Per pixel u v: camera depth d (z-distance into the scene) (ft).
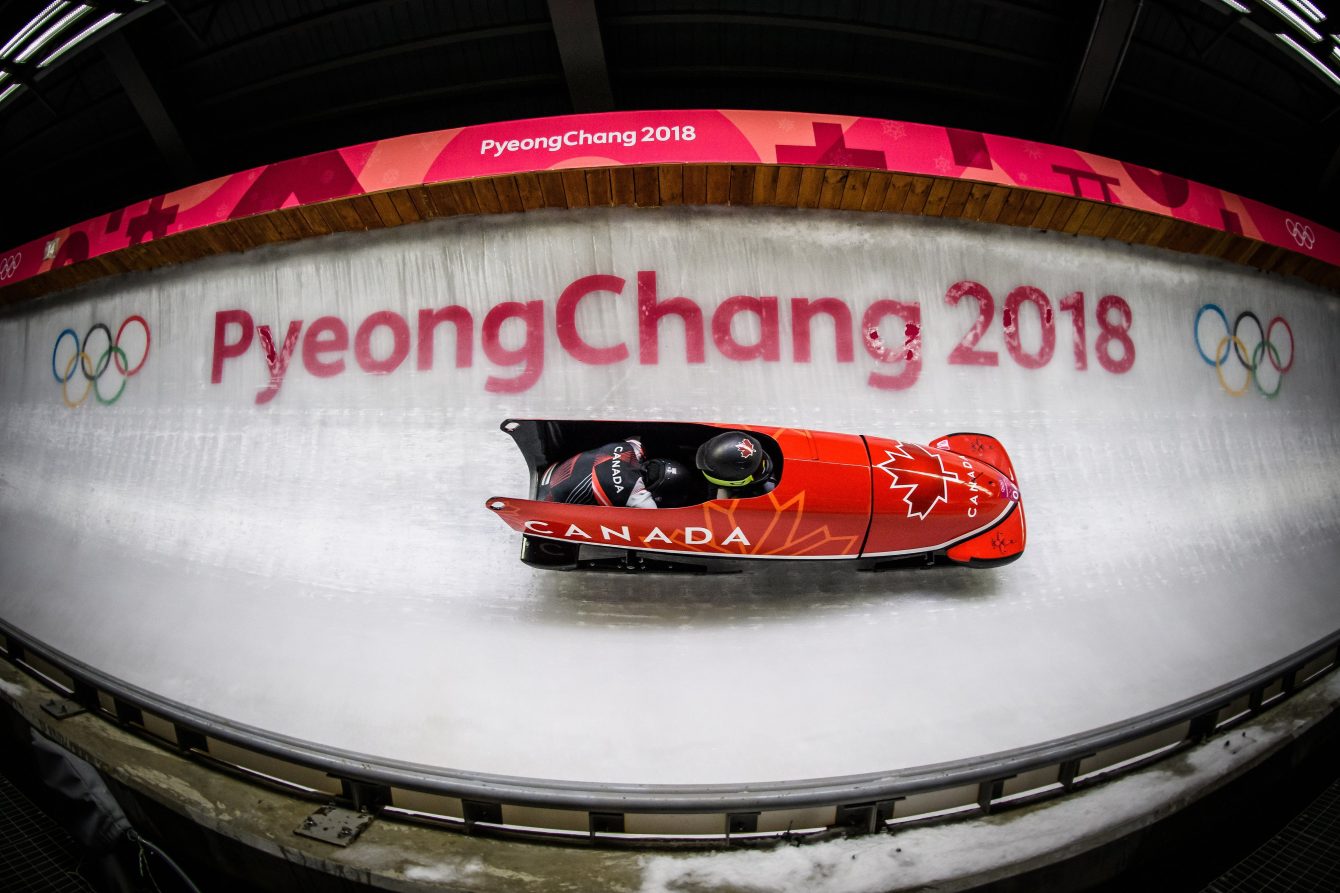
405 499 11.76
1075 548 12.15
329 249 13.70
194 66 15.55
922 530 9.78
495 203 13.00
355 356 13.12
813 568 10.54
